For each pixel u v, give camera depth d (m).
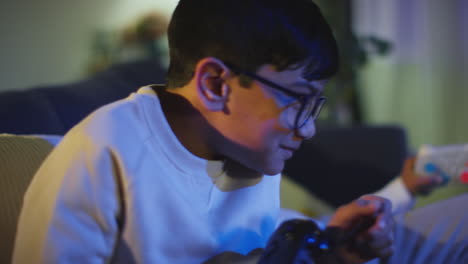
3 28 2.72
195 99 0.56
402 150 1.56
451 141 2.34
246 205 0.67
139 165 0.55
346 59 2.10
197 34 0.53
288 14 0.50
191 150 0.60
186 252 0.60
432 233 0.91
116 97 1.17
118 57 2.82
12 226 0.63
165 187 0.57
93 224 0.52
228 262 0.64
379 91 2.69
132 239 0.56
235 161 0.64
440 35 2.31
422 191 1.04
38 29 2.80
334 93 2.13
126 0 2.93
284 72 0.51
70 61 2.91
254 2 0.51
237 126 0.55
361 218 0.65
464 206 0.98
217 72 0.52
